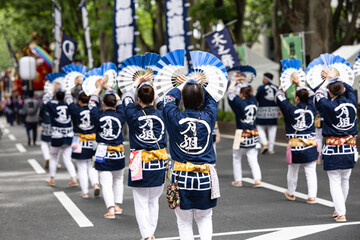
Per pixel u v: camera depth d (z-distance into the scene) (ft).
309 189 33.65
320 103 28.35
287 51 71.20
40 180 44.75
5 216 31.68
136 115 24.27
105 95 30.14
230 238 26.12
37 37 142.31
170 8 70.03
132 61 24.99
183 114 19.86
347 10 91.97
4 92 194.70
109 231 27.99
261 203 34.17
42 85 137.18
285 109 32.60
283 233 26.76
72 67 35.50
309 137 32.86
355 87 62.90
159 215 31.60
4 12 139.23
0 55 194.59
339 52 66.74
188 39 69.62
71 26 127.75
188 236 20.53
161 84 20.80
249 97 38.96
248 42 134.62
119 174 31.71
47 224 29.63
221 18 87.25
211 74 20.40
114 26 59.82
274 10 93.09
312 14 74.28
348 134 28.55
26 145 75.00
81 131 36.04
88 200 36.14
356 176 43.01
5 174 48.29
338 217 28.91
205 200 19.92
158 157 24.47
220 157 57.47
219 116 89.10
